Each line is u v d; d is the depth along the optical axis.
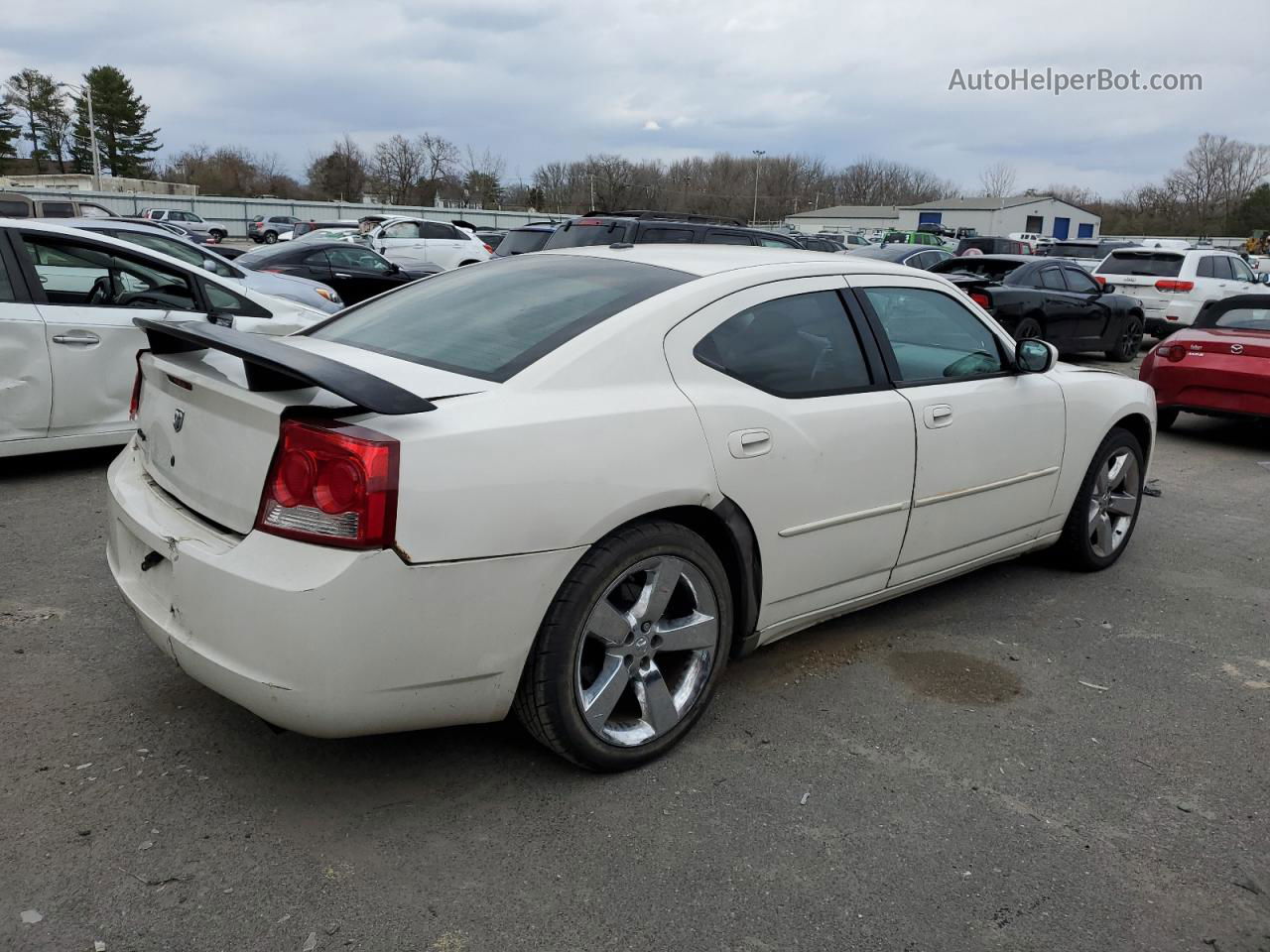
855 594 3.63
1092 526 4.82
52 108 89.88
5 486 5.63
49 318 5.64
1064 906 2.45
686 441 2.87
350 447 2.31
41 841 2.49
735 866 2.54
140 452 3.15
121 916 2.25
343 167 81.75
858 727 3.30
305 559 2.34
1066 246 34.31
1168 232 82.81
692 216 13.91
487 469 2.47
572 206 83.69
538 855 2.55
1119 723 3.43
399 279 15.54
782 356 3.28
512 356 2.84
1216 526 6.08
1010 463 4.12
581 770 2.93
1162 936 2.36
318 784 2.80
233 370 2.71
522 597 2.56
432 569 2.39
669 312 3.02
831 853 2.62
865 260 3.83
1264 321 8.69
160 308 6.16
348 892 2.38
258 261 14.27
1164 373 8.94
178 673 3.40
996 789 2.97
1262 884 2.58
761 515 3.11
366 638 2.35
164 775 2.80
